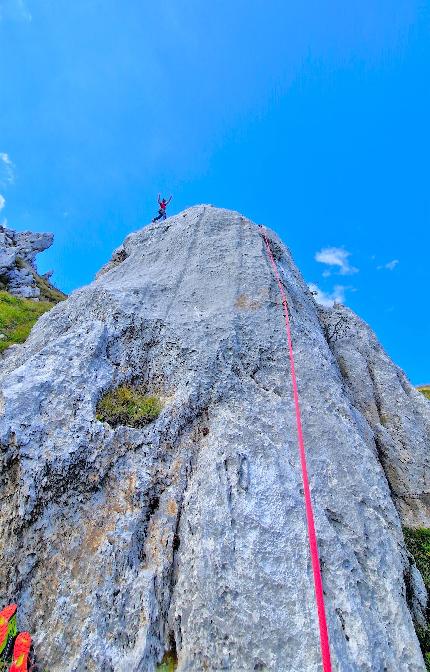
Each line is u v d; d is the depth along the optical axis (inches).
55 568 283.6
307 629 239.3
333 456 341.4
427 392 1088.2
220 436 343.6
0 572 281.7
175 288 511.2
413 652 244.2
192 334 439.2
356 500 316.5
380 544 293.9
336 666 223.5
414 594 294.2
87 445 332.8
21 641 250.4
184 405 370.3
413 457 471.5
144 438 346.9
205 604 253.3
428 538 398.6
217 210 650.8
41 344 483.2
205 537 279.1
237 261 543.5
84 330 432.5
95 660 239.5
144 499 313.0
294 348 438.9
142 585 266.7
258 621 243.4
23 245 1683.1
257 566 264.8
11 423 329.1
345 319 648.4
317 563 235.8
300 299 569.6
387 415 516.4
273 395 389.7
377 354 600.7
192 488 317.1
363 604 258.4
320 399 388.5
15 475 318.3
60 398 359.3
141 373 417.7
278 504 297.4
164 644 251.1
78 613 261.9
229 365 410.0
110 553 282.0
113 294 487.5
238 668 231.3
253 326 454.3
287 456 333.4
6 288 1278.3
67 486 317.4
